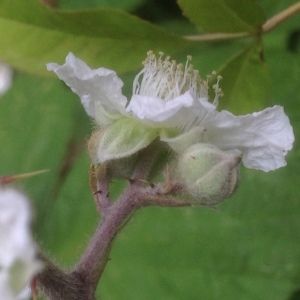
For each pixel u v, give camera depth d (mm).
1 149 170
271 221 150
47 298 105
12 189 85
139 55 121
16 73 172
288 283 148
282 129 110
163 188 104
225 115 109
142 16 167
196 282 153
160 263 156
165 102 112
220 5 116
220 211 153
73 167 164
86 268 105
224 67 121
